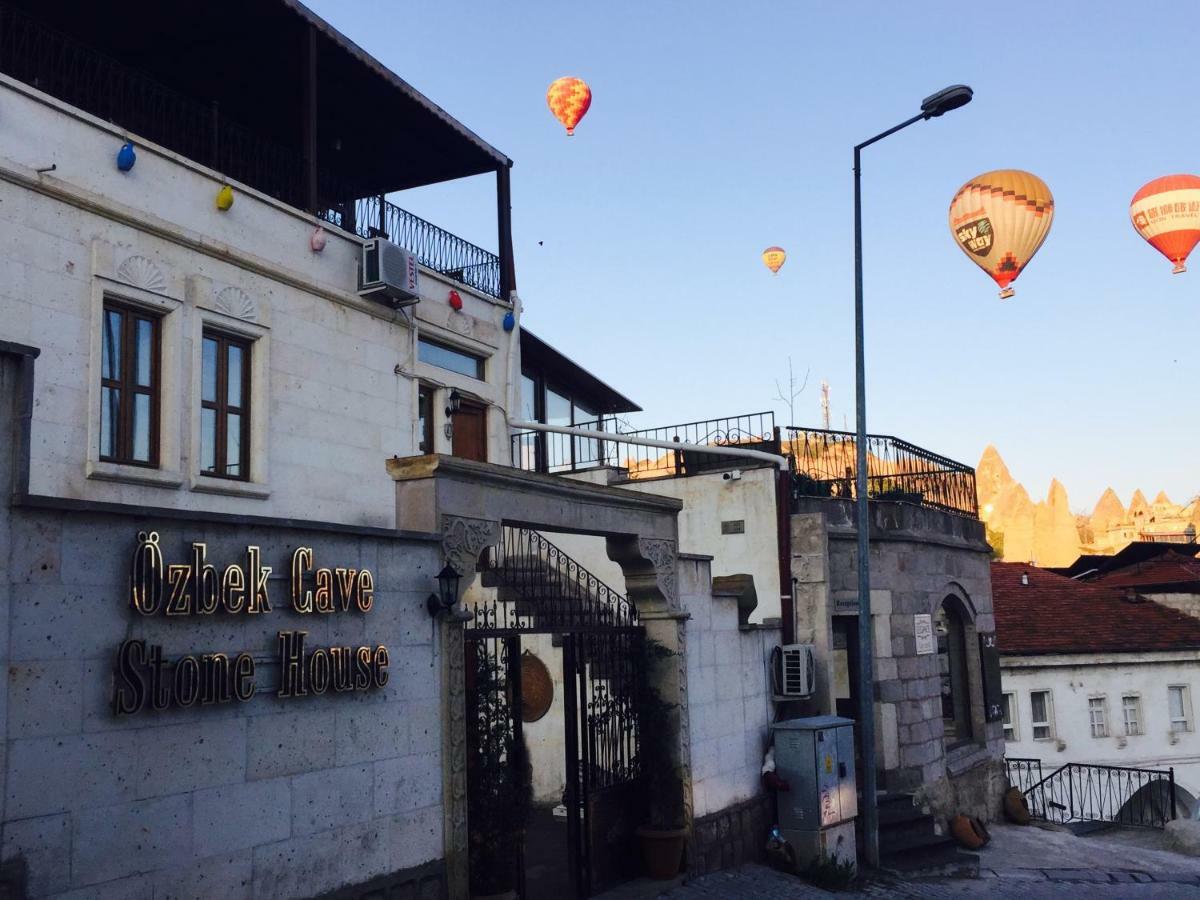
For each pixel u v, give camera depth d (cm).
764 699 1442
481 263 1744
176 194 1167
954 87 1423
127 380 1109
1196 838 1775
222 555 708
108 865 618
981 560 2119
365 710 816
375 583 838
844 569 1677
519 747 1016
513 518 1006
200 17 1376
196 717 680
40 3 1343
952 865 1518
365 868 799
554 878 1166
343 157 1794
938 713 1806
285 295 1295
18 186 1008
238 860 699
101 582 630
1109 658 2638
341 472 1353
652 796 1202
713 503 1644
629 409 2325
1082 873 1549
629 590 1245
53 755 595
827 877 1320
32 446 995
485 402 1670
